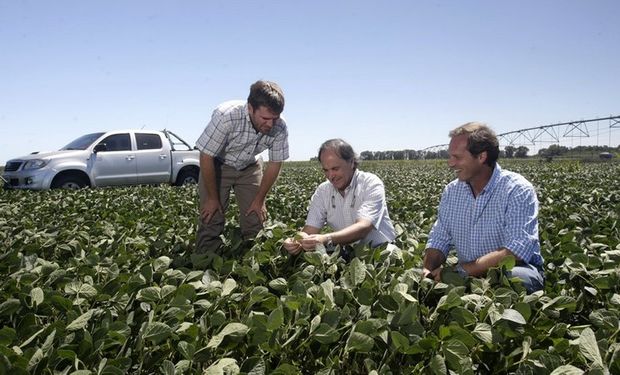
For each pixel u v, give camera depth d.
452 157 3.33
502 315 2.29
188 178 14.63
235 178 4.80
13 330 2.17
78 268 3.28
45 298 2.65
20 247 4.14
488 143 3.22
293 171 24.98
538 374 1.97
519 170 25.09
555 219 5.41
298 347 2.32
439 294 2.92
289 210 6.93
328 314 2.39
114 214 6.55
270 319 2.26
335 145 3.85
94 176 12.77
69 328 2.29
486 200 3.38
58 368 2.07
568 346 2.17
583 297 2.93
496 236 3.39
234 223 5.52
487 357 2.32
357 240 3.84
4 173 12.92
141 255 4.04
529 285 3.04
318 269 3.19
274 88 3.96
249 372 2.01
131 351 2.31
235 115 4.30
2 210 6.64
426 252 3.67
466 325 2.38
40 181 12.12
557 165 33.06
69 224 5.73
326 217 4.29
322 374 2.06
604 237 3.92
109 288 2.94
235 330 2.27
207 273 3.04
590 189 10.04
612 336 2.21
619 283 2.88
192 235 4.76
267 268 3.57
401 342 2.16
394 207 7.33
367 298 2.63
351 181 4.03
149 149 13.70
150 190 10.77
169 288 2.70
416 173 23.17
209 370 2.00
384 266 3.07
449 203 3.60
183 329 2.30
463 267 3.29
